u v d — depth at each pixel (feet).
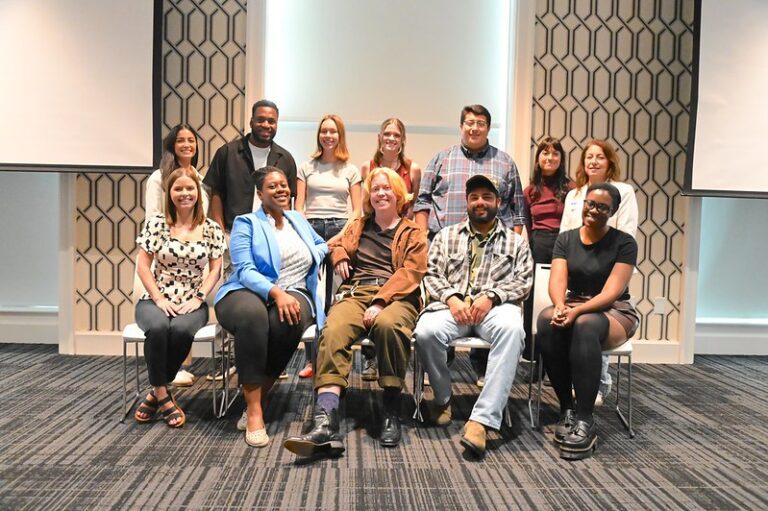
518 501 6.51
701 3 12.61
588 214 8.56
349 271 9.11
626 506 6.44
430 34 13.42
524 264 8.95
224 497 6.47
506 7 13.42
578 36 12.87
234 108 12.76
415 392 9.25
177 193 8.99
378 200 8.98
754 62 12.72
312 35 13.35
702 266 14.47
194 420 8.90
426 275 9.06
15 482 6.73
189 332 8.48
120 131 12.48
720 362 13.47
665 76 13.03
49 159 12.46
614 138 13.05
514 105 12.84
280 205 8.82
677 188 13.20
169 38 12.64
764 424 9.20
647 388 11.23
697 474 7.31
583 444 7.72
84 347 13.00
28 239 14.35
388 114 13.48
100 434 8.27
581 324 8.15
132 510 6.14
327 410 7.75
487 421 7.87
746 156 12.83
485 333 8.38
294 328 8.27
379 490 6.72
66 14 12.32
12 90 12.35
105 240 12.90
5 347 13.62
